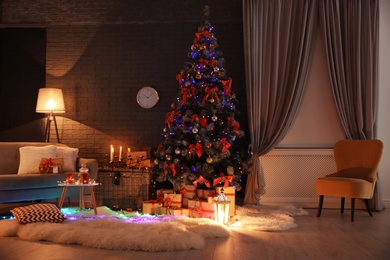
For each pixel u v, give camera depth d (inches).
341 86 240.2
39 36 269.4
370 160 209.6
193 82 208.4
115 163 256.5
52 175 208.5
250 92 239.9
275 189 242.8
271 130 239.6
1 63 269.6
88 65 266.4
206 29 218.5
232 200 189.0
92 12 266.8
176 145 200.7
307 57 242.7
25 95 268.1
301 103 247.1
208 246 138.3
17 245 137.3
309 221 193.3
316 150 241.3
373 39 239.5
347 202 239.1
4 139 267.0
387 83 248.2
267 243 143.9
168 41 262.7
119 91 264.1
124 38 265.3
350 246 140.9
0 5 269.4
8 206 227.5
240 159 208.8
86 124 264.8
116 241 133.2
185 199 200.1
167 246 131.0
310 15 242.5
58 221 165.8
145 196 228.7
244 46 243.4
